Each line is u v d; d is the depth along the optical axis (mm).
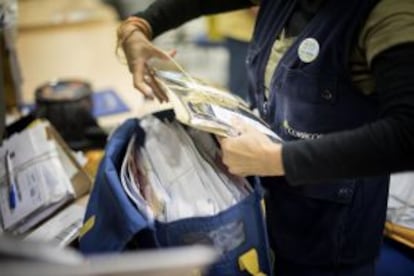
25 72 1868
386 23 673
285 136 865
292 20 863
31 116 1262
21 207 951
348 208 885
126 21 1056
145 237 709
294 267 962
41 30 2297
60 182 988
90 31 2316
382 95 651
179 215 719
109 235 727
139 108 1479
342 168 651
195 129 839
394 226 1075
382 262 1080
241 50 2119
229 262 742
